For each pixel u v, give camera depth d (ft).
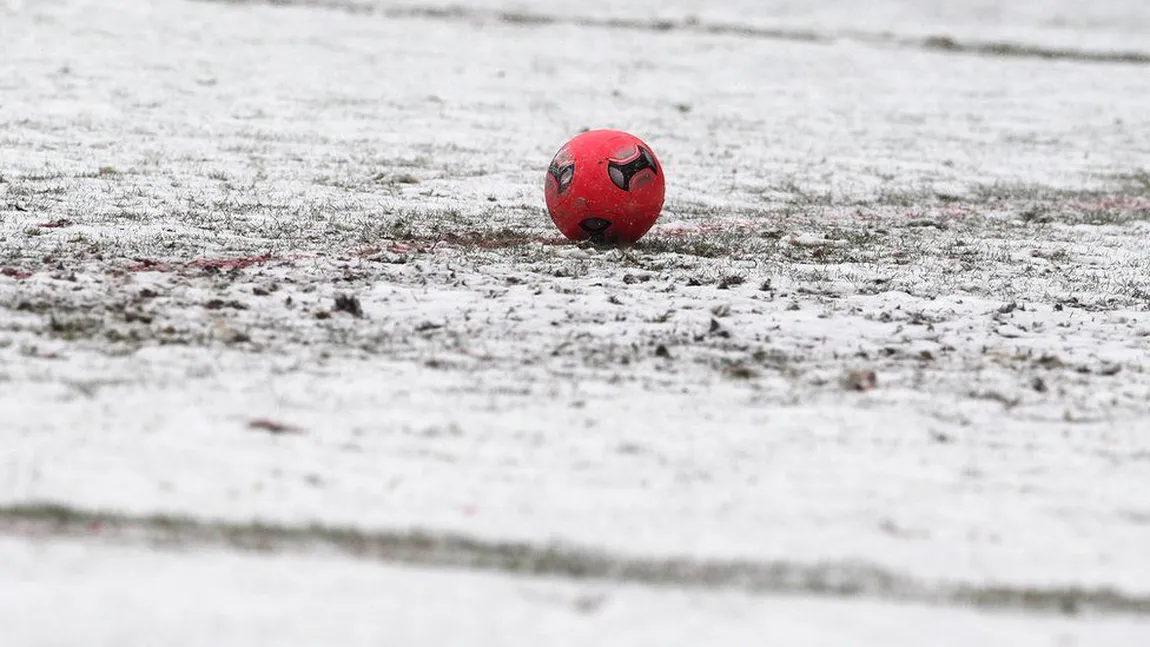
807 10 574.56
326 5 480.64
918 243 208.13
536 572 78.84
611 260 176.24
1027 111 379.96
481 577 77.87
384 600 74.02
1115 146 338.13
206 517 84.79
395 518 85.97
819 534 86.69
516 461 97.96
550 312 145.89
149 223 189.16
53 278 150.00
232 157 255.29
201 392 110.73
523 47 431.02
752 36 486.38
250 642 68.33
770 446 104.12
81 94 310.65
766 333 141.69
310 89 343.46
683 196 245.04
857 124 349.41
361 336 132.16
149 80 335.88
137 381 112.98
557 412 110.11
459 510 87.92
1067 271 189.78
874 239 209.05
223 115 302.45
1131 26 574.15
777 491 94.32
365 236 187.42
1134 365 135.33
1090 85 423.64
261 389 112.37
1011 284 177.17
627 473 96.53
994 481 98.68
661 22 508.12
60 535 81.35
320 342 129.08
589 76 392.68
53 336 125.90
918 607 76.28
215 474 92.58
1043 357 135.54
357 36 427.33
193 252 170.50
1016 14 591.78
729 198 247.29
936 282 175.73
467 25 467.52
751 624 72.64
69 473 91.30
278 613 71.82
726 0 586.86
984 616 75.36
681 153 296.30
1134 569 83.20
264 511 86.22
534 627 71.26
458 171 256.11
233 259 166.91
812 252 193.88
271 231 188.14
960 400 119.55
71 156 243.81
